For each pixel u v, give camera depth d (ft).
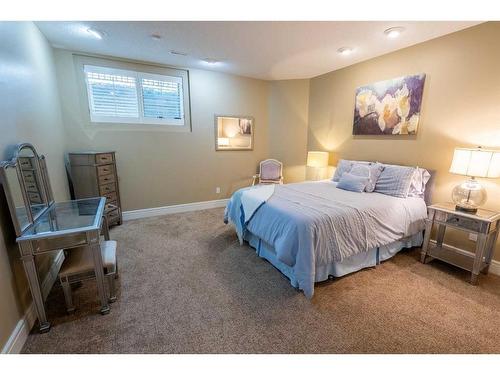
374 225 7.72
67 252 6.59
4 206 5.04
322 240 6.70
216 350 4.96
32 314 5.62
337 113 13.44
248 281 7.37
